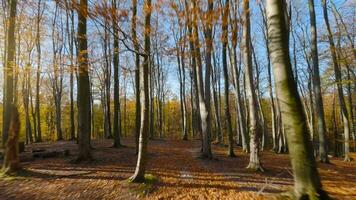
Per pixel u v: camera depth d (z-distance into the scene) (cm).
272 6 479
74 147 1805
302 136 459
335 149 2984
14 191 786
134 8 797
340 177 1112
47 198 740
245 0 1188
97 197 754
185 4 855
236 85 2050
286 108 467
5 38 1575
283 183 909
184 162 1333
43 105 3784
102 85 3269
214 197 765
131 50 847
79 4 678
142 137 886
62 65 1045
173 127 5288
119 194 779
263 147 2670
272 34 478
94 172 1008
